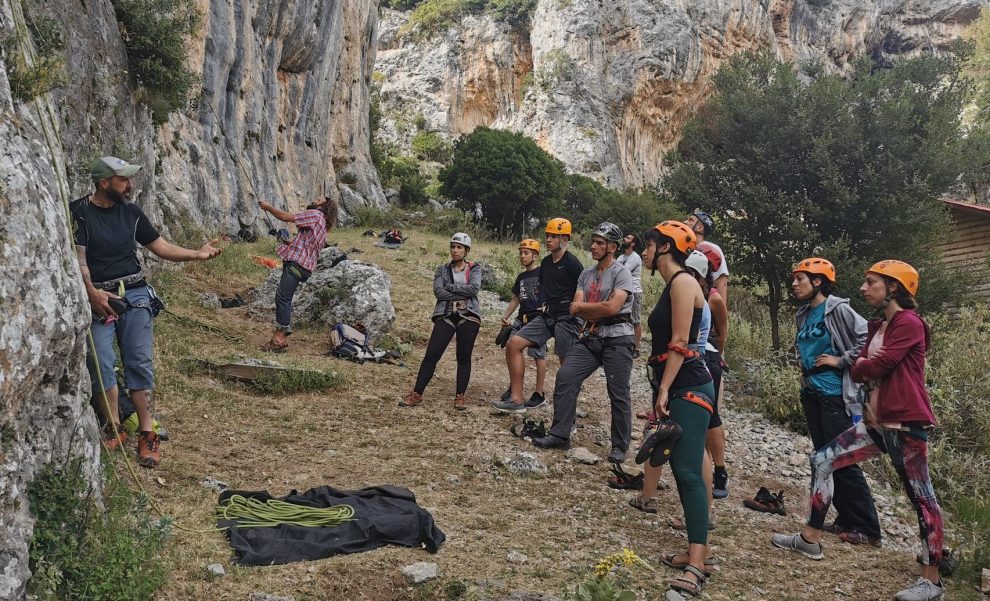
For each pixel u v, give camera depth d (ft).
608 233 18.88
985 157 46.42
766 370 30.01
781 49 235.40
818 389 16.25
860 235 46.03
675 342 12.41
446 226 91.20
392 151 214.07
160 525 11.02
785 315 50.21
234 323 29.76
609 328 19.25
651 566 13.07
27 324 8.80
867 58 49.49
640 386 29.89
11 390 8.45
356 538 12.34
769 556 14.47
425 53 229.25
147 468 14.20
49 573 8.80
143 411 14.57
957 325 42.29
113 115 29.19
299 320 31.01
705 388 12.73
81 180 24.20
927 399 13.55
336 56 89.40
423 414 21.54
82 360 10.44
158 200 41.96
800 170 46.14
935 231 46.01
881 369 13.55
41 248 9.39
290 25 73.05
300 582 10.89
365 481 15.71
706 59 213.25
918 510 13.44
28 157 9.82
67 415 9.90
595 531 14.58
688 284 12.59
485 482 16.74
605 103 200.85
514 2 216.95
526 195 102.37
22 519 8.73
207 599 10.09
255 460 16.08
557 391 19.80
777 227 43.73
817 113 45.78
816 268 16.57
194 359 22.00
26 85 10.69
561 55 199.21
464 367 22.52
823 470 14.52
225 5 57.98
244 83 63.00
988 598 13.34
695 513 12.34
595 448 20.71
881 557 15.14
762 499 17.54
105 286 13.97
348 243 64.80
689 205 48.85
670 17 203.31
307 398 21.70
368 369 26.23
